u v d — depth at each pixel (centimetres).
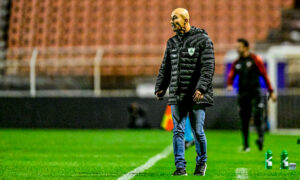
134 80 6438
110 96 5900
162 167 2483
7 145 3856
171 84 2045
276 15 7325
